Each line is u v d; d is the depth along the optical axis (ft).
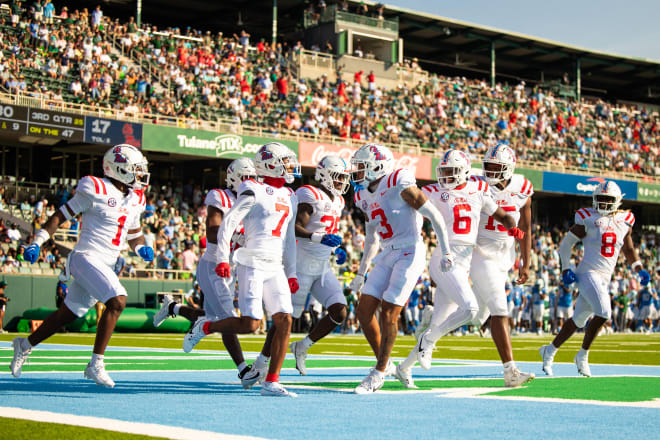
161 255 144.15
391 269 41.37
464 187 43.70
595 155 234.38
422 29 246.06
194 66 179.32
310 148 165.48
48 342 85.20
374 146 41.63
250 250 39.06
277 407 33.22
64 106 147.95
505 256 44.93
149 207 150.92
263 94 181.78
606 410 32.91
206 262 42.57
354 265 158.81
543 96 247.29
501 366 58.34
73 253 41.83
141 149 145.48
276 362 38.04
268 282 39.24
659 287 183.62
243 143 156.97
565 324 51.57
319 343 94.79
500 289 43.62
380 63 218.38
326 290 46.70
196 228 159.12
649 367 59.11
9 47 154.40
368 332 42.19
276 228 39.37
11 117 133.69
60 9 209.36
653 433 27.09
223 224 38.34
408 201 40.32
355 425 28.43
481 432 27.12
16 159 155.63
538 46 262.67
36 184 155.84
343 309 46.42
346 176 47.09
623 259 199.52
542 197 216.74
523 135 223.71
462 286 42.96
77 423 27.86
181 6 221.66
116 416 29.91
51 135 136.98
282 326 38.37
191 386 41.70
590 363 63.93
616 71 284.00
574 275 52.85
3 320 122.31
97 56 165.58
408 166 175.01
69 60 159.94
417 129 200.75
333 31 217.15
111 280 41.04
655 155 250.57
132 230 44.21
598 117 255.09
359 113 194.08
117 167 42.24
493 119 223.51
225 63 188.44
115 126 142.92
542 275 154.30
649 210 228.63
